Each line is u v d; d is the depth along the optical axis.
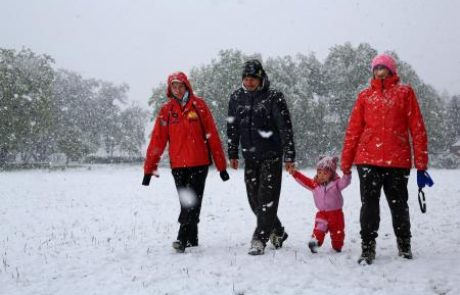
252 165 5.93
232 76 55.84
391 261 5.16
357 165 5.36
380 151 5.18
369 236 5.13
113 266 5.29
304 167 58.12
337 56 69.06
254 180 5.98
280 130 5.84
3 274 5.15
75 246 6.57
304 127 57.78
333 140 59.44
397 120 5.17
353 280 4.51
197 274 4.83
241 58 57.34
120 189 18.03
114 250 6.15
